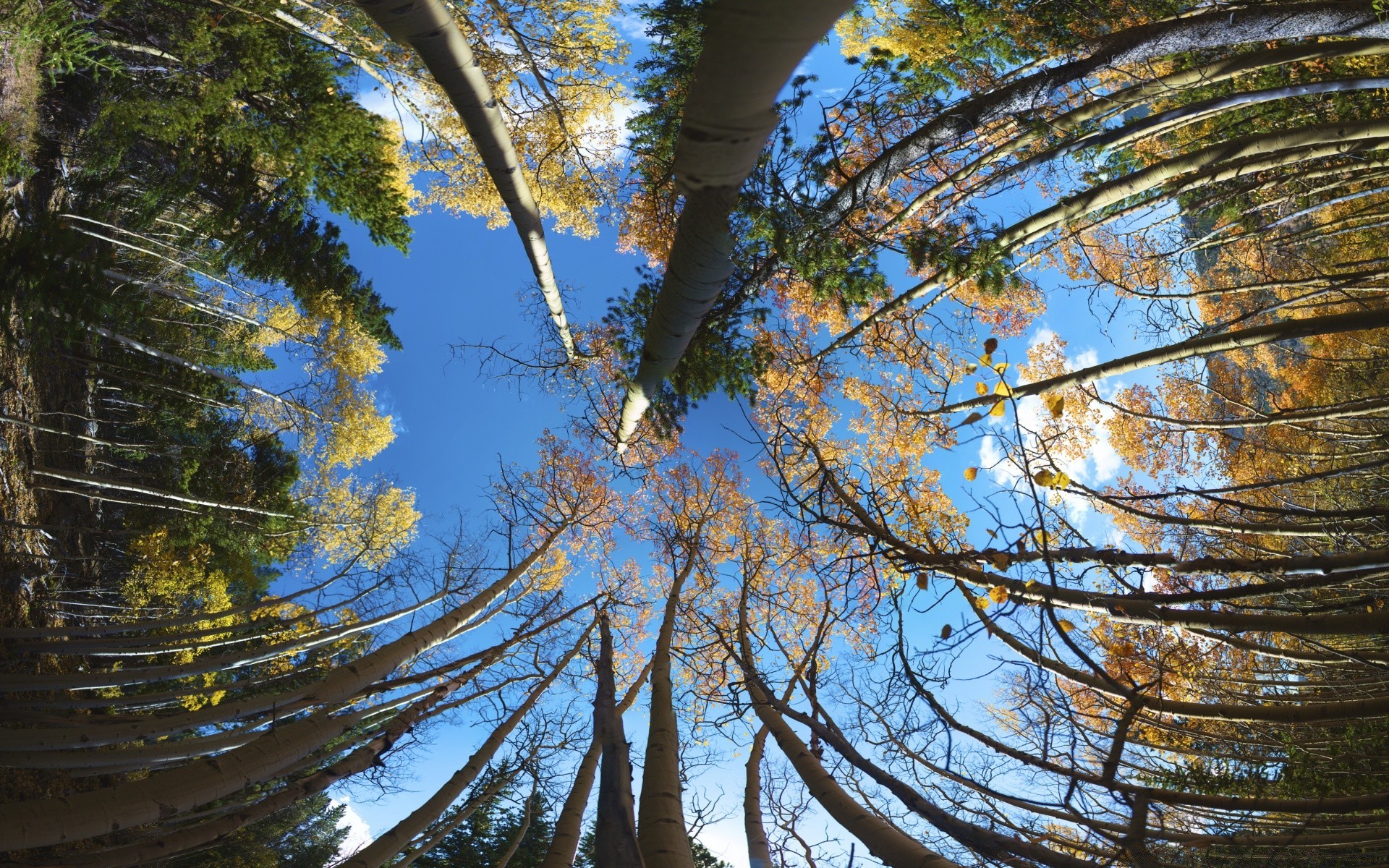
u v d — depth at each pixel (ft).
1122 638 23.43
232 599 64.34
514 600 41.63
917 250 26.55
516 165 22.63
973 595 15.44
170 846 18.75
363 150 41.86
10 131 31.91
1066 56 30.55
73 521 51.75
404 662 27.68
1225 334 20.47
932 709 13.80
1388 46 21.48
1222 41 21.61
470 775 27.22
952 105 27.25
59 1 32.68
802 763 19.94
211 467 59.52
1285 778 18.72
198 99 37.47
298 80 39.17
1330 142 22.76
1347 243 45.27
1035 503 13.75
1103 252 38.01
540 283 33.96
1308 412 23.30
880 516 16.53
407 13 13.79
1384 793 11.04
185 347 57.16
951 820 12.57
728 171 10.93
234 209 45.50
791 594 38.83
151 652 36.99
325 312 57.21
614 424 46.09
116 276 39.83
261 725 29.45
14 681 27.81
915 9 38.78
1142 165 39.93
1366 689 25.03
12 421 40.57
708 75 8.15
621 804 21.44
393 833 23.21
